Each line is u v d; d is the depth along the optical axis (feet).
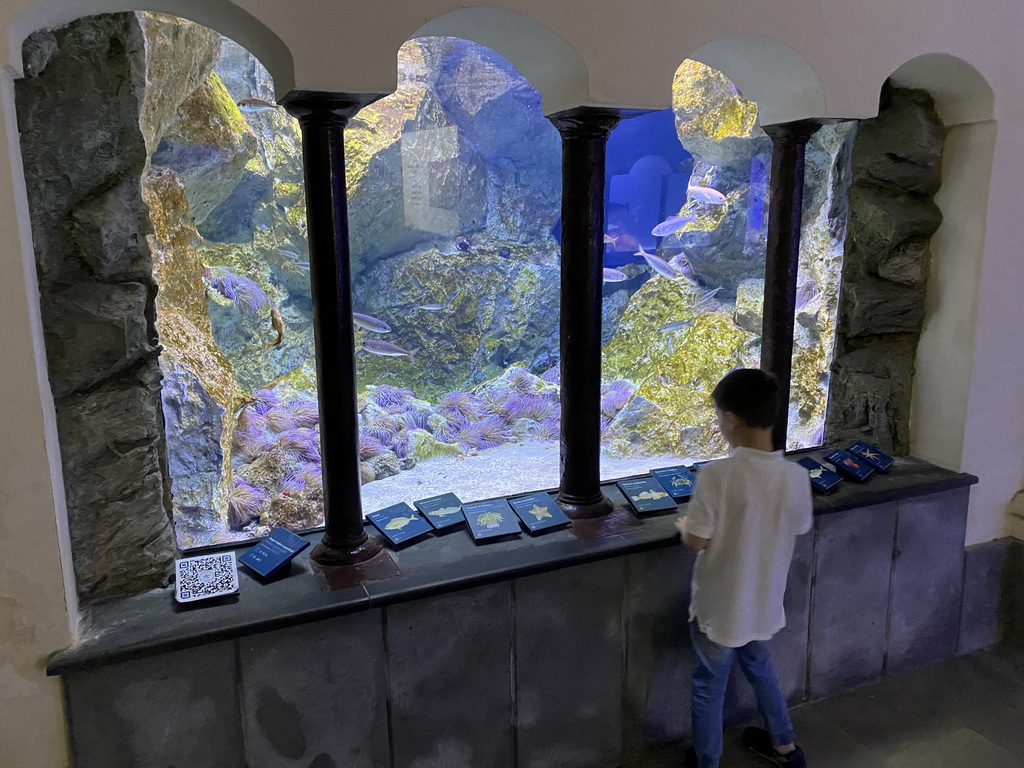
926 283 9.53
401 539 7.14
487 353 30.07
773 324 8.78
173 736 5.82
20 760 5.52
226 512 9.83
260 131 20.18
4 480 5.12
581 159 7.28
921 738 8.14
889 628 9.21
